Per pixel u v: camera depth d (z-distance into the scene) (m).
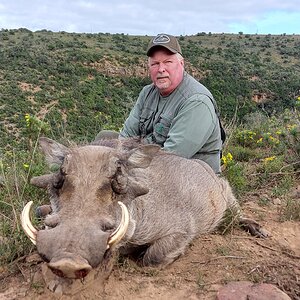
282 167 2.25
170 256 1.36
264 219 1.74
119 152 1.21
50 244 0.93
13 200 1.64
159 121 1.76
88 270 0.92
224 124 3.11
